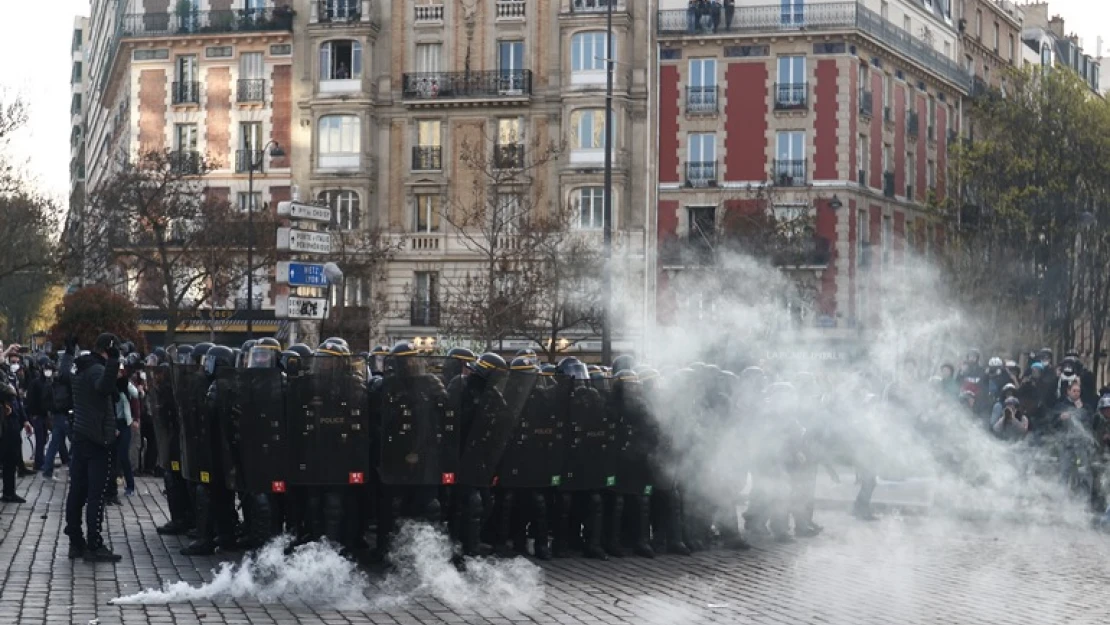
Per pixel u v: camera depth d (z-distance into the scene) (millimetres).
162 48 61281
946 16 66625
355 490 14422
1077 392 22328
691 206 56438
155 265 53562
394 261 58375
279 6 59969
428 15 58500
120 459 22156
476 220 52406
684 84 56531
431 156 58469
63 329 35062
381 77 58969
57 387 23484
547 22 57438
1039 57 82500
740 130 56125
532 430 15438
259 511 14062
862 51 56562
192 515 17078
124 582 13539
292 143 59750
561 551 15930
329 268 24203
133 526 18062
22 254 54031
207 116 60688
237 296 58625
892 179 59781
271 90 60062
